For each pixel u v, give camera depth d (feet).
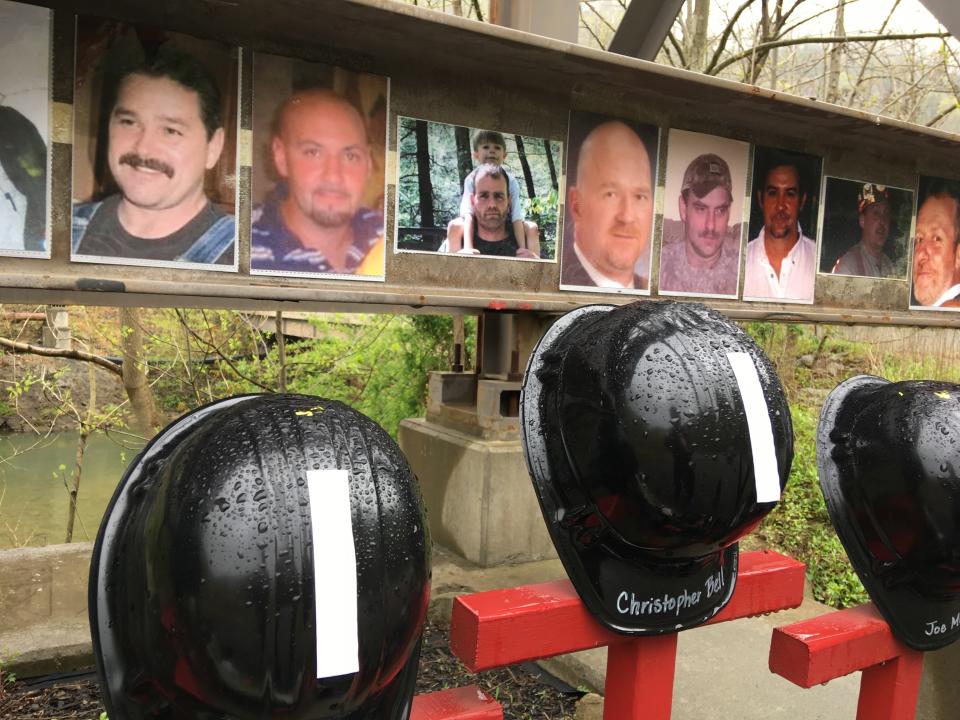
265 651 3.05
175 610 3.10
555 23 12.46
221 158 9.15
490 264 11.34
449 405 16.25
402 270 10.64
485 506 14.10
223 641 3.05
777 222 13.89
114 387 41.52
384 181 10.32
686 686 10.57
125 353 21.65
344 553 3.14
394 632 3.31
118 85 8.51
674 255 12.89
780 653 5.84
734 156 13.29
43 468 33.99
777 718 9.87
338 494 3.20
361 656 3.19
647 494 4.17
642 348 4.29
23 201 8.16
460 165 10.93
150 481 3.67
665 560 4.84
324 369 27.04
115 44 8.46
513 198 11.43
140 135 8.66
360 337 26.18
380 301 9.80
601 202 12.10
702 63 30.35
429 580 3.59
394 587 3.29
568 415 4.61
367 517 3.25
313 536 3.11
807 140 14.06
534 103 11.44
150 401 22.84
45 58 8.13
